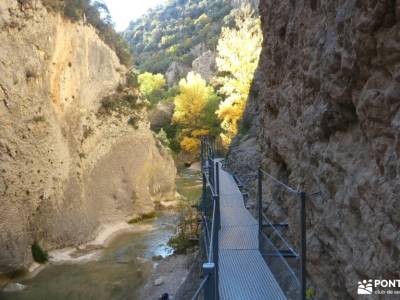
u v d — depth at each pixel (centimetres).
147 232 2403
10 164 1639
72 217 2075
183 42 10062
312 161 529
